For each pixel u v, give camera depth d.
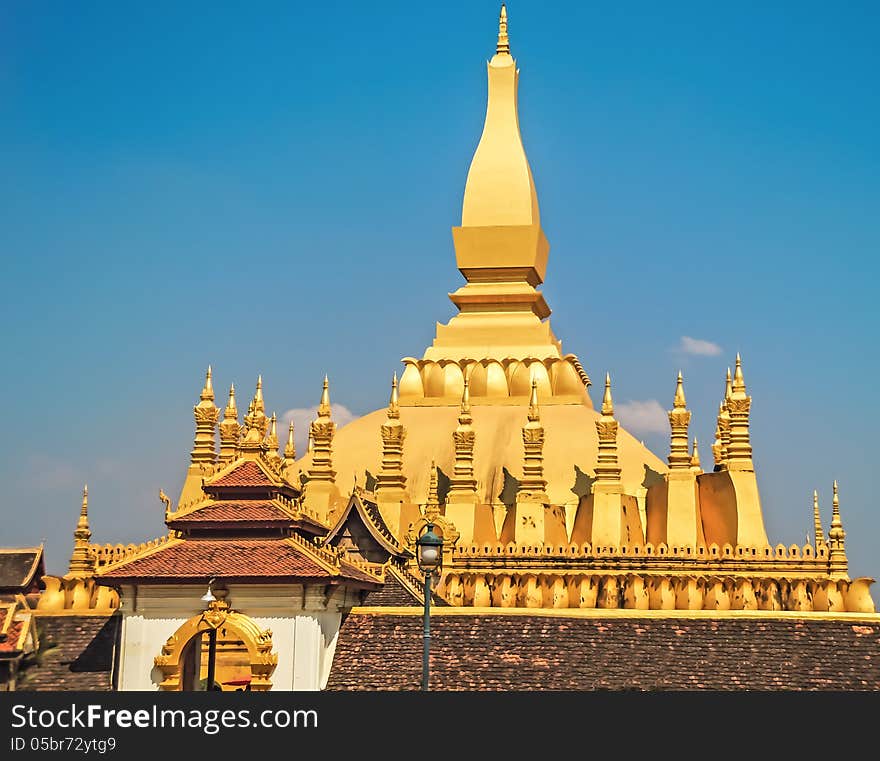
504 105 98.38
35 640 54.53
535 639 52.12
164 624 52.19
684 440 77.75
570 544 79.31
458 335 94.81
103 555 70.00
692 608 67.19
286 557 52.12
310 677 50.91
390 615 53.84
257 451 55.47
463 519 76.75
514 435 88.50
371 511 72.31
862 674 50.16
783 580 67.81
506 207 96.06
